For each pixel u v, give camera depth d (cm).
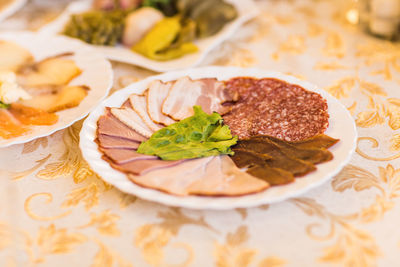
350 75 68
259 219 49
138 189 49
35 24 85
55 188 53
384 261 45
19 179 54
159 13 77
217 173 50
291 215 49
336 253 46
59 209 51
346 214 49
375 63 70
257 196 48
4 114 60
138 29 74
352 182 52
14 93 62
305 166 50
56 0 93
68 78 67
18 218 50
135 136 55
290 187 49
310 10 85
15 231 49
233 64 72
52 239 48
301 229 48
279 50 75
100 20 77
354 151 54
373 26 76
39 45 75
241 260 46
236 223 49
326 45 75
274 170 50
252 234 48
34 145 58
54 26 81
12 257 47
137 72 71
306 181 49
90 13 79
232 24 79
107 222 49
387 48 73
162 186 49
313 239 47
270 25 81
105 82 65
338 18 82
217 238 48
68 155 57
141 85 63
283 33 79
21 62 70
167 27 73
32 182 54
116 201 51
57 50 73
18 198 52
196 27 76
